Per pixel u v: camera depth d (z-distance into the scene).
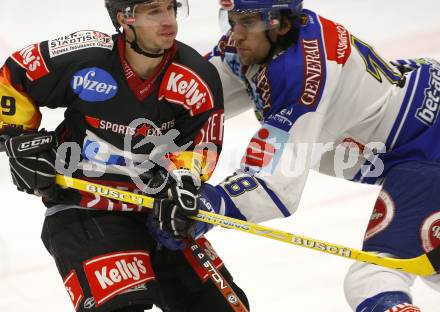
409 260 9.61
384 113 10.61
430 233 9.75
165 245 9.47
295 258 13.45
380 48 19.48
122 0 8.92
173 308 10.06
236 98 11.52
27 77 9.27
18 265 13.27
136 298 9.00
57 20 20.59
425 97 10.70
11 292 12.63
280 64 10.13
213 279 9.49
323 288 12.57
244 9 9.95
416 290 12.48
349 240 13.73
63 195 9.68
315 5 21.22
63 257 9.41
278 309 12.04
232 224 9.55
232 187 10.02
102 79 9.28
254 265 13.25
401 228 9.88
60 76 9.27
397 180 10.20
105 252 9.23
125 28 9.10
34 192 9.59
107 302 8.94
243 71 10.85
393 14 20.66
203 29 19.91
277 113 10.23
